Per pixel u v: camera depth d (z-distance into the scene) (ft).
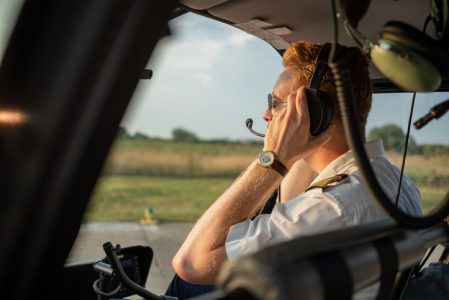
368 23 6.77
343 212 5.15
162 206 54.85
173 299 5.92
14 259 2.38
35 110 2.23
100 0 2.06
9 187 2.30
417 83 2.99
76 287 6.82
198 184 73.82
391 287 2.64
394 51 2.91
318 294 2.02
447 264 5.41
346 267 2.20
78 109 2.17
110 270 5.77
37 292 2.48
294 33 7.68
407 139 4.41
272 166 5.46
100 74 2.12
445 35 3.27
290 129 5.44
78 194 2.30
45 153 2.22
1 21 2.29
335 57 2.71
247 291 1.98
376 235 2.62
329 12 6.86
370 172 2.62
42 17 2.21
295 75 5.68
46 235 2.33
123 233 27.61
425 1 6.18
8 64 2.27
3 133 2.28
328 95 5.39
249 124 7.06
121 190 65.87
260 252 2.07
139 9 2.03
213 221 5.57
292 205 5.37
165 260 19.80
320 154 5.88
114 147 2.30
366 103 5.60
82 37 2.11
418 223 2.74
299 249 2.15
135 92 2.22
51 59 2.19
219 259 5.53
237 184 5.61
